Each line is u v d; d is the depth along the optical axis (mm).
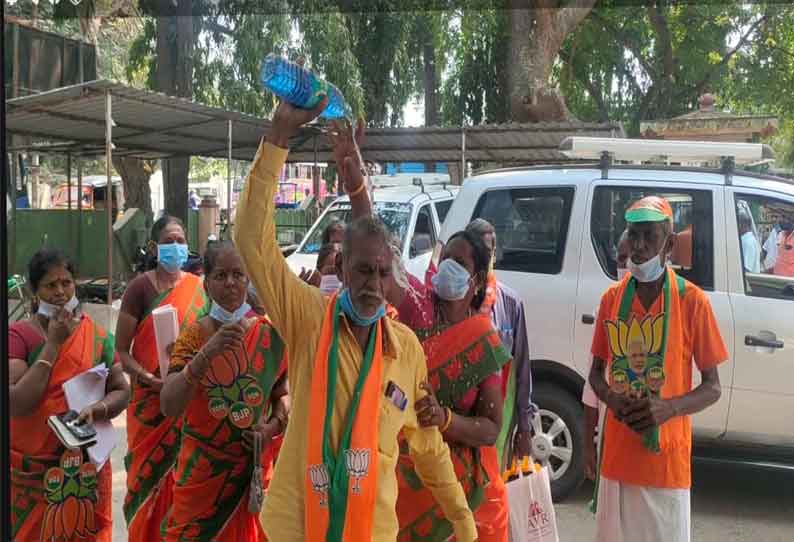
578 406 5234
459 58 18578
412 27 17875
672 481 3238
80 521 3396
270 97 15234
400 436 2734
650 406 3145
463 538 2617
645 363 3277
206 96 15055
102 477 3506
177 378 3121
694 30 19047
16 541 3309
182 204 16109
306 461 2234
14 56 10859
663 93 19422
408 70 18344
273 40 14859
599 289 5227
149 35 15680
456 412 2904
